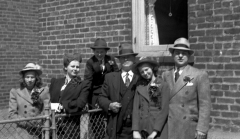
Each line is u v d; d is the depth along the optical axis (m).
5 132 6.43
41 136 4.51
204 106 4.09
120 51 4.75
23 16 11.22
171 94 4.25
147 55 6.59
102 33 7.09
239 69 5.39
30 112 4.50
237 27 5.43
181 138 4.12
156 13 6.74
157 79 4.26
